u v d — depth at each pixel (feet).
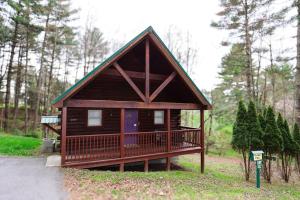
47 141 33.17
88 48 92.43
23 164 25.67
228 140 74.13
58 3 70.23
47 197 16.47
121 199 16.88
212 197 19.63
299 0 36.60
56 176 21.49
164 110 41.96
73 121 33.30
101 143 32.48
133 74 30.86
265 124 34.04
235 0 50.83
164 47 31.12
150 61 38.24
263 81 75.05
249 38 52.90
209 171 39.17
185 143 39.37
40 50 76.89
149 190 19.62
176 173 29.99
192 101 39.40
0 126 73.20
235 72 65.67
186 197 18.67
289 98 79.82
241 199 20.26
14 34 66.90
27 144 36.81
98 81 35.63
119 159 28.73
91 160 27.02
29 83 86.07
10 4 57.36
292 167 42.24
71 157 26.14
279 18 46.91
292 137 34.68
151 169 35.12
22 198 16.17
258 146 31.53
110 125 36.45
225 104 68.28
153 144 36.01
